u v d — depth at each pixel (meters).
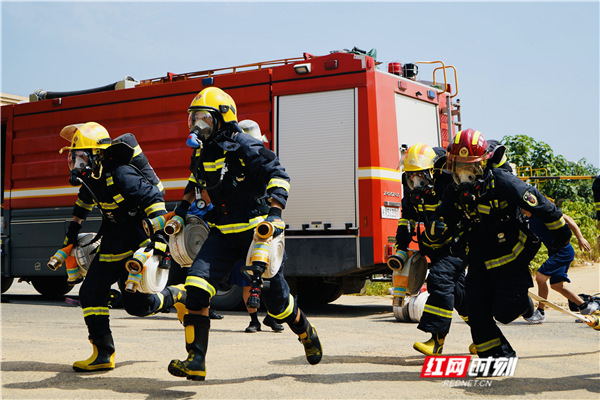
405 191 6.25
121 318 9.73
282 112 10.30
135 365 5.59
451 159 4.84
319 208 9.94
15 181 12.73
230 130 4.74
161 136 11.16
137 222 5.36
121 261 5.36
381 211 9.62
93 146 5.19
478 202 4.86
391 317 9.95
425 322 5.66
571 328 8.27
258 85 10.51
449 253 5.82
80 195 5.66
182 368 4.43
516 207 4.86
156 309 5.43
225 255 4.77
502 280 4.91
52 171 12.28
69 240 5.65
